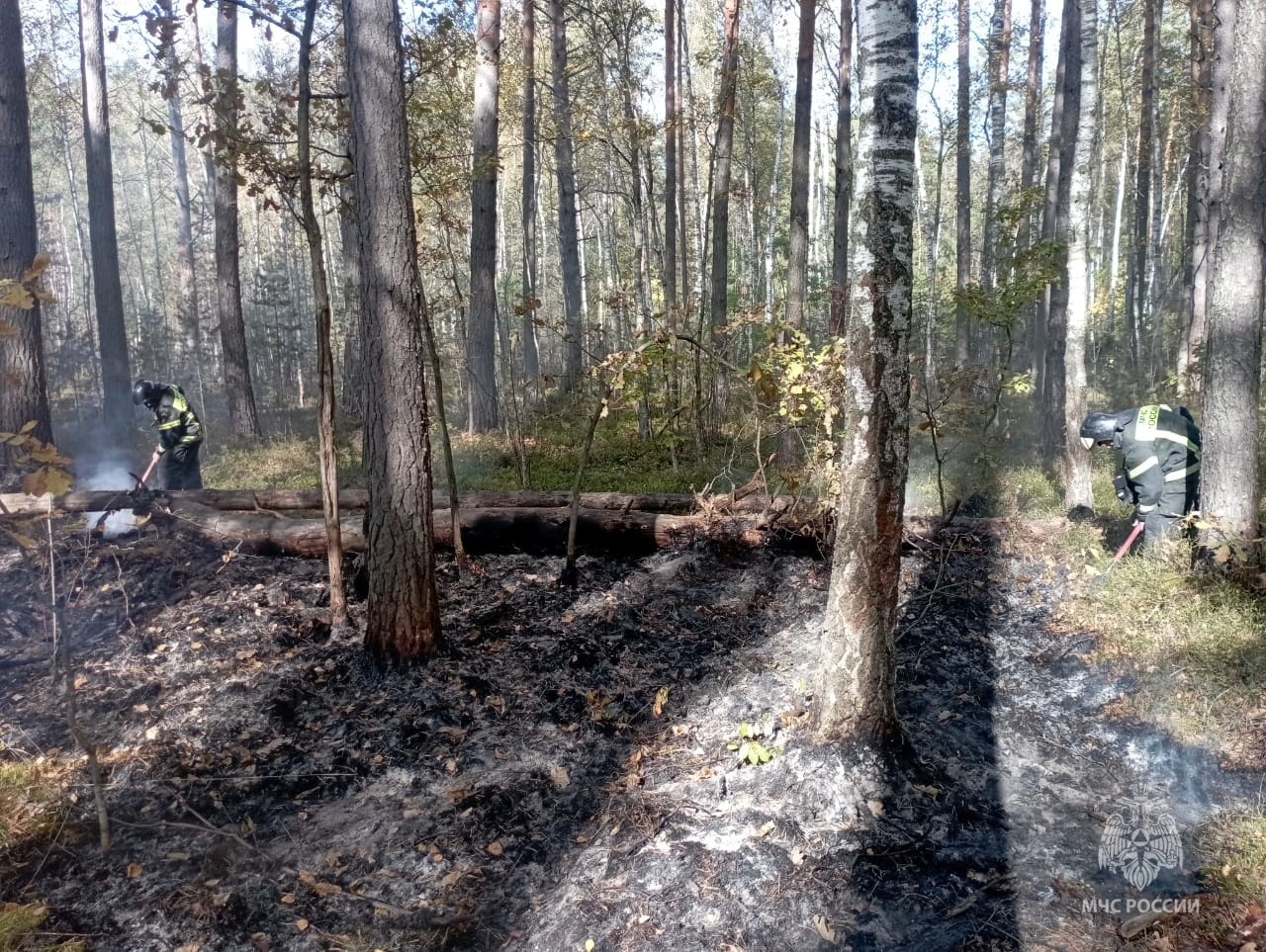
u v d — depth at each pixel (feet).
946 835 11.67
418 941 10.39
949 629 17.85
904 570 20.38
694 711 15.11
